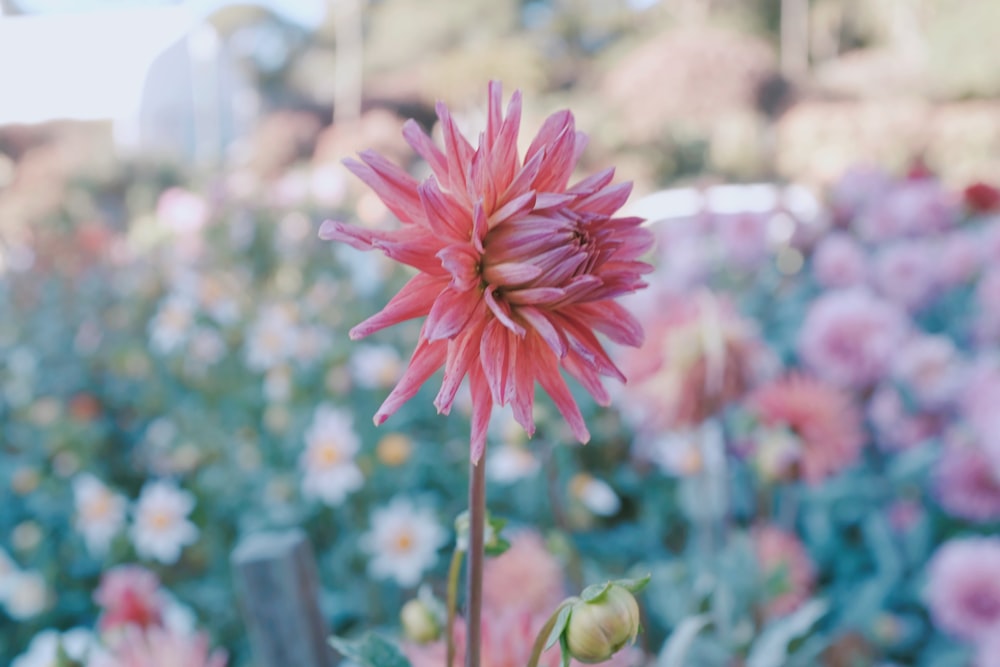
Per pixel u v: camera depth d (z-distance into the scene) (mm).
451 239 616
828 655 1285
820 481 1167
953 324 2047
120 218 5695
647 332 1228
